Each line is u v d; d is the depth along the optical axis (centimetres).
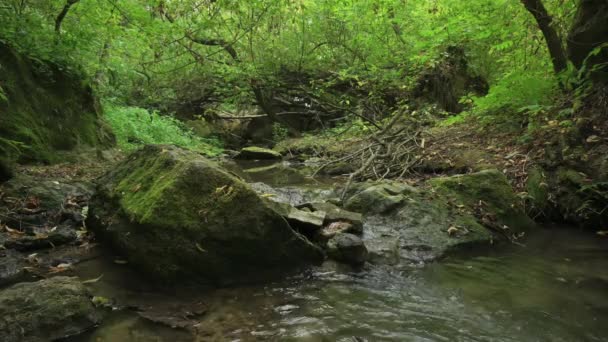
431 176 709
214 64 1347
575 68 653
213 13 947
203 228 345
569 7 718
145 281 345
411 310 310
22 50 655
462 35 886
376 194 521
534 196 546
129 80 1348
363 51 1283
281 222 366
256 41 1294
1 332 242
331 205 502
